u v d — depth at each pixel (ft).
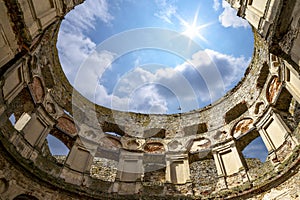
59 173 42.55
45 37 42.37
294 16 21.44
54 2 28.19
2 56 23.08
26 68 38.68
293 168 32.94
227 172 44.98
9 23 22.67
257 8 27.27
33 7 24.68
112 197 41.24
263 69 46.52
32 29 25.20
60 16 30.73
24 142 38.78
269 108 42.42
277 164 37.55
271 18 24.36
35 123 42.63
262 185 35.94
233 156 46.24
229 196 38.52
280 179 34.40
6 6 21.80
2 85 30.42
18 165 33.99
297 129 36.47
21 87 37.73
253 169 41.60
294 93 33.35
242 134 47.57
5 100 33.17
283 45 23.90
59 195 38.19
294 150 33.17
